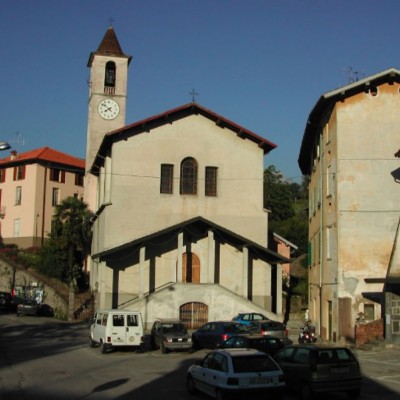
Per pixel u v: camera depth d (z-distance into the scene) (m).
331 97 31.89
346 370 15.71
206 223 39.62
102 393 16.44
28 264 56.72
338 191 31.30
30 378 19.19
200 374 15.81
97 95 54.03
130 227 40.53
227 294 38.72
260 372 14.59
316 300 37.81
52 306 48.91
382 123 31.86
